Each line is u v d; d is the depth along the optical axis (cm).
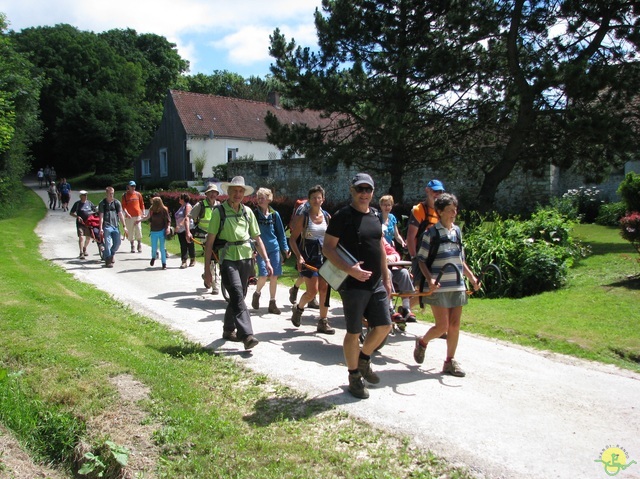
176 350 626
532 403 479
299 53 1631
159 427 430
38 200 3603
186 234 1223
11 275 1012
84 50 5981
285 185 2847
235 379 538
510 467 369
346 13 1588
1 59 3053
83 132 5478
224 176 3512
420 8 1520
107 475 391
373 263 481
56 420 454
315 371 565
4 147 2692
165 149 4172
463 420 443
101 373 527
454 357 613
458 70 1473
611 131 1237
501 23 1456
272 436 417
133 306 877
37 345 600
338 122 1683
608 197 2159
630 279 967
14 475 401
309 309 874
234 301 617
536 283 985
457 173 2048
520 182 2167
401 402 481
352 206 484
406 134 1508
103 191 4594
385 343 671
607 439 410
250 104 4416
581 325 714
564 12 1412
